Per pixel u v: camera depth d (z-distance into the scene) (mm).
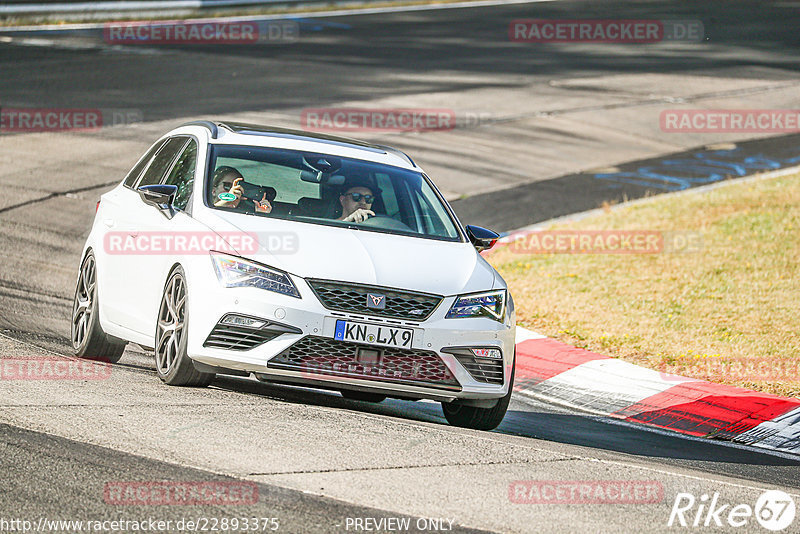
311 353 25297
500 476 21312
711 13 161125
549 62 121875
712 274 51000
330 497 18719
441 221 30203
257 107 89625
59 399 24109
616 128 93500
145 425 22375
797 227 58750
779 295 47312
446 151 81000
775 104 105312
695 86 112000
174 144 32250
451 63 117875
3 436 20641
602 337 41406
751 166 81812
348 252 26422
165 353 27219
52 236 53750
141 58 109875
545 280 50906
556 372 37625
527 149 84125
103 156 71688
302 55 116875
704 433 31828
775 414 32875
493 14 155375
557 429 29938
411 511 18359
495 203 68250
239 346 25281
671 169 80375
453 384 26219
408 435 24078
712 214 63344
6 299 40531
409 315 25812
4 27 124625
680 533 18703
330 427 23906
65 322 38438
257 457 20781
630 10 161750
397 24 143625
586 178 76625
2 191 61438
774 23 154000
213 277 25688
